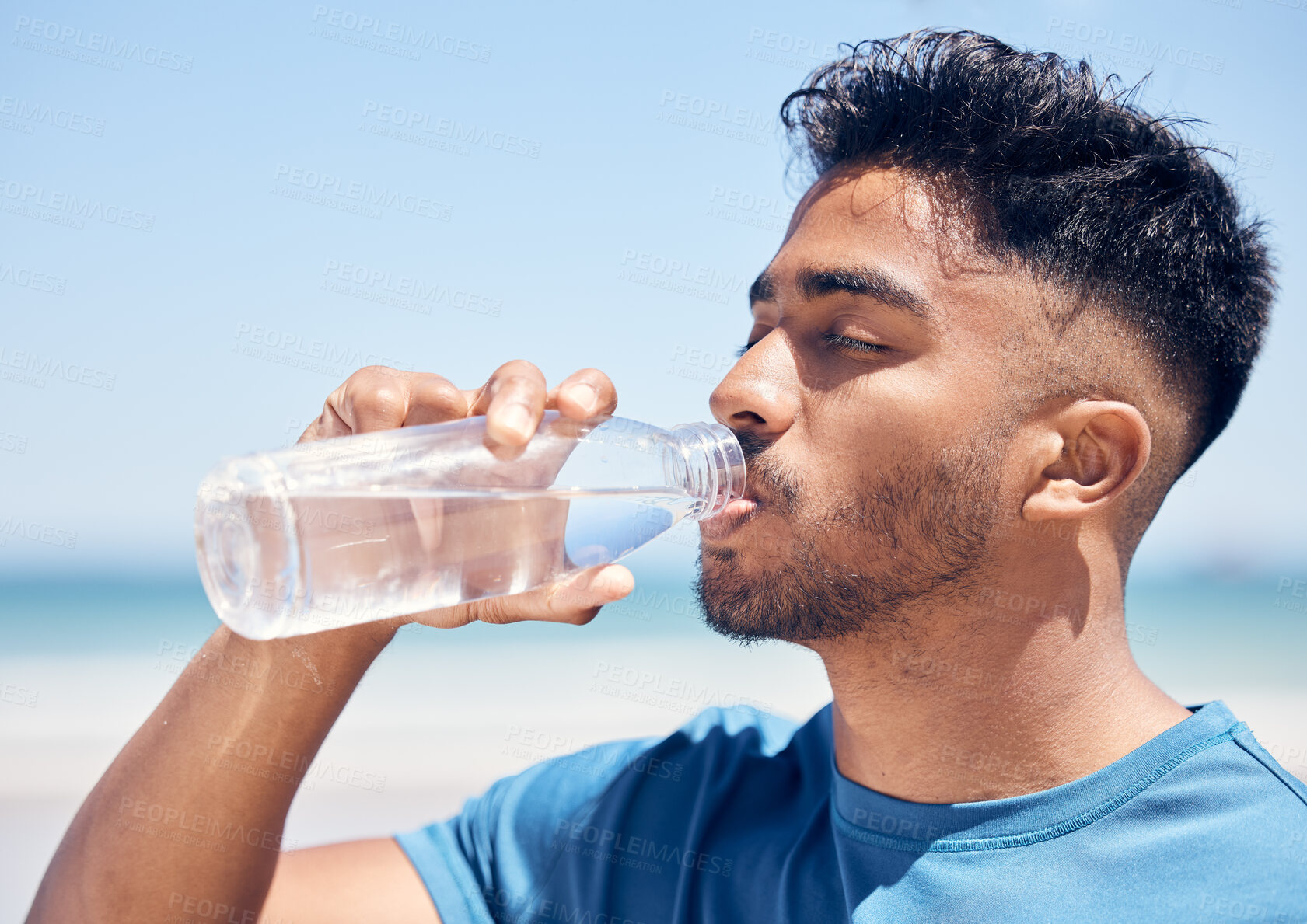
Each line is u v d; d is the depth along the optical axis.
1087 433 1.10
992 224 1.11
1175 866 0.97
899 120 1.22
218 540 0.83
